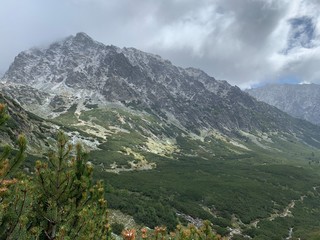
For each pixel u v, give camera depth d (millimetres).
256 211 81938
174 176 114375
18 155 8750
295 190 119938
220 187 100688
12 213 8312
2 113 8336
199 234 11125
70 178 10680
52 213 10102
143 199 66062
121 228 41219
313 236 63906
